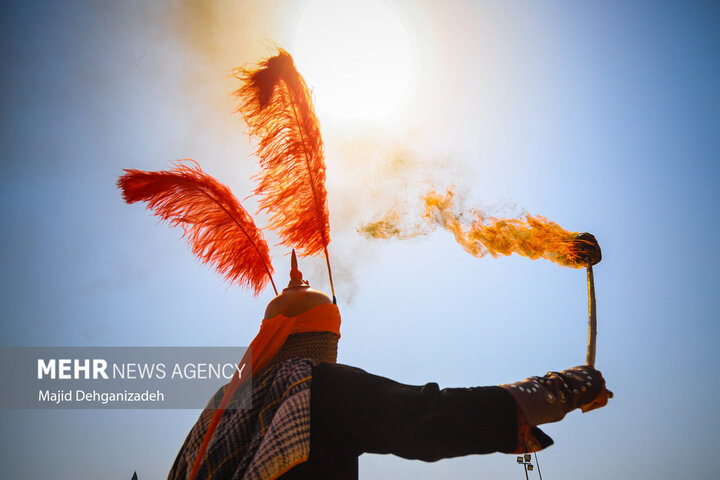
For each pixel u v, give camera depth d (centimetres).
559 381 118
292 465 111
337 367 123
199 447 131
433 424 112
